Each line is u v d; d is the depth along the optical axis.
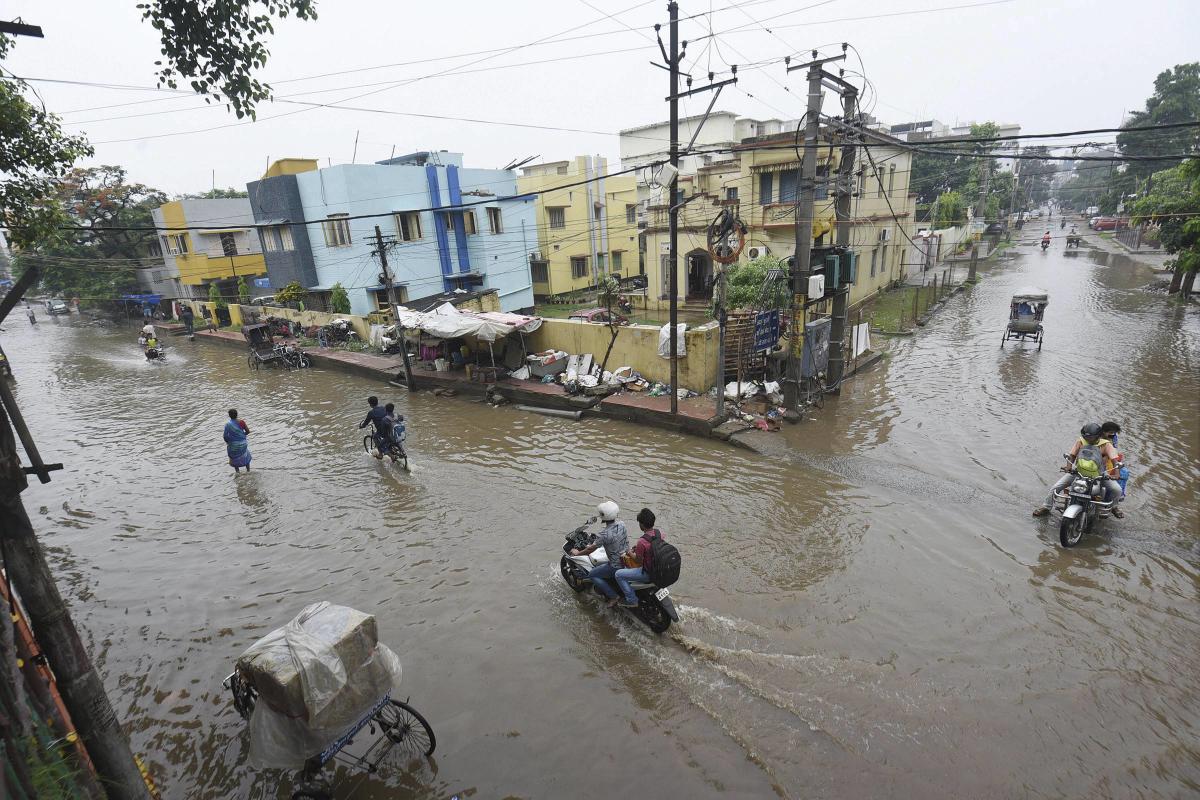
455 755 4.90
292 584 7.69
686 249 26.75
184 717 5.56
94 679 3.59
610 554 6.47
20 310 54.47
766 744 4.81
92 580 8.18
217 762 5.04
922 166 57.09
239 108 6.79
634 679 5.62
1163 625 5.97
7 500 3.19
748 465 10.69
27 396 20.84
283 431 14.61
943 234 45.47
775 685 5.43
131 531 9.67
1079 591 6.58
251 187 28.28
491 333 15.83
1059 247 55.34
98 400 19.56
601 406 14.05
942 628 6.11
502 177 31.14
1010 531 7.94
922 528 8.14
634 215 42.62
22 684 3.05
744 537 8.16
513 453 12.05
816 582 7.02
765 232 23.02
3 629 2.93
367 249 26.05
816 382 13.80
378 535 8.88
